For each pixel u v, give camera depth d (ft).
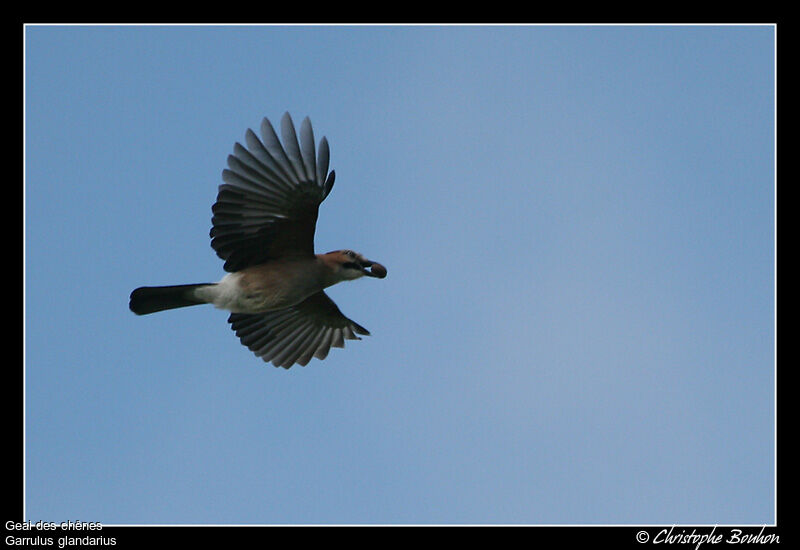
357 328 53.83
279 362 53.83
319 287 46.98
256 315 52.80
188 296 45.21
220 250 45.44
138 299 44.73
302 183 44.21
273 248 45.96
